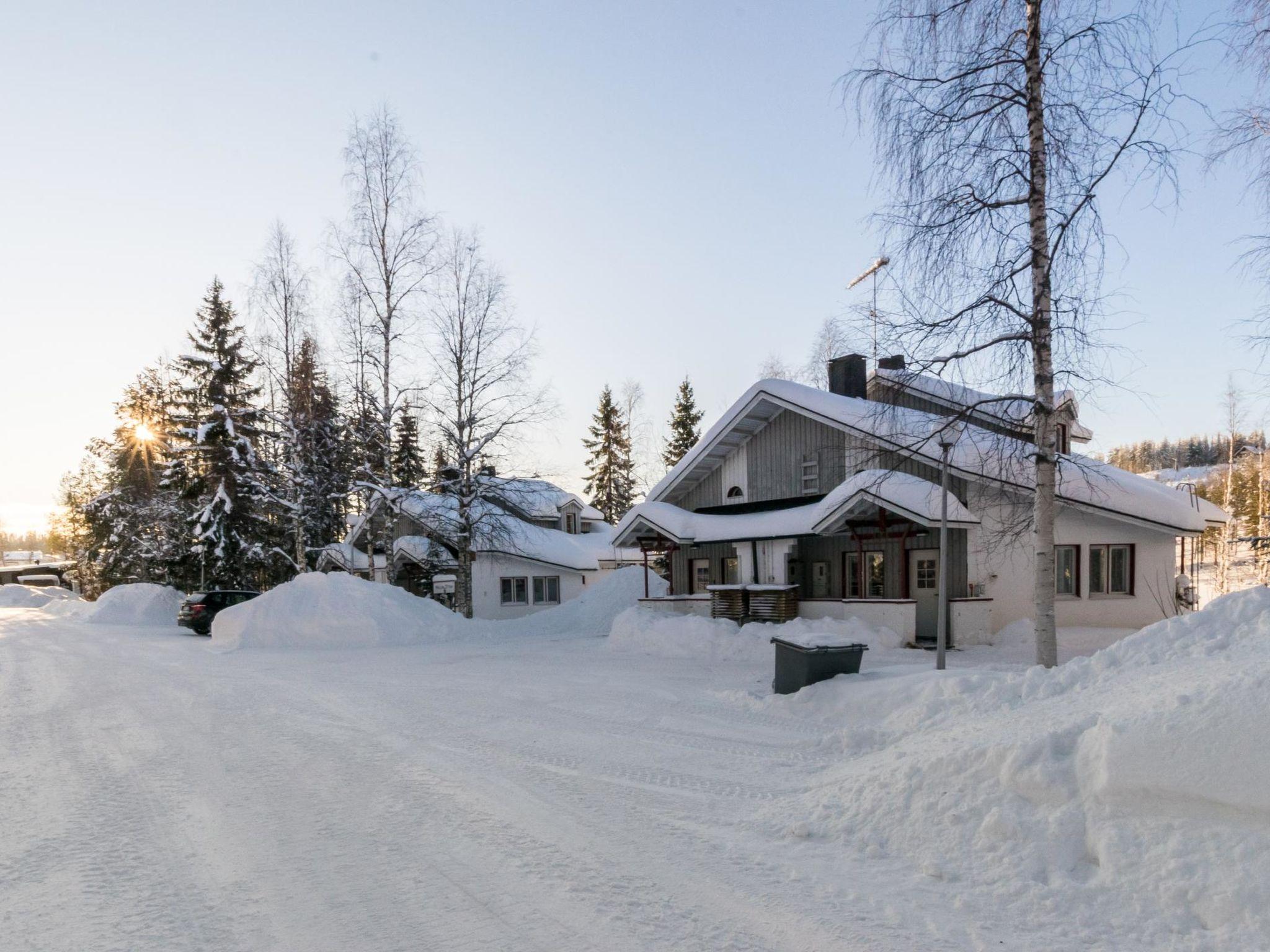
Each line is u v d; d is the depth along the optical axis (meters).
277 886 4.48
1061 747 4.91
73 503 62.31
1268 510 31.94
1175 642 6.36
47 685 12.63
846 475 19.22
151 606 33.06
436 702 10.64
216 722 9.37
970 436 11.41
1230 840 3.89
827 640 10.37
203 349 37.12
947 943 3.70
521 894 4.33
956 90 9.97
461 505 25.83
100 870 4.75
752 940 3.75
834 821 5.33
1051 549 9.95
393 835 5.32
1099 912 3.86
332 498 33.34
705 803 6.00
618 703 10.34
